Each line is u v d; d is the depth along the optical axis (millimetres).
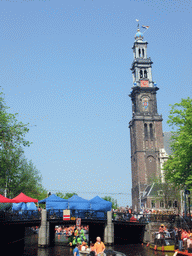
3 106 34188
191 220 39938
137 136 108375
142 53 121375
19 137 32062
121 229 42688
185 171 39375
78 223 33938
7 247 34094
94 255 23234
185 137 38312
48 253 30344
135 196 106625
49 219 35969
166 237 33000
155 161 106750
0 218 27875
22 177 61500
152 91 114375
